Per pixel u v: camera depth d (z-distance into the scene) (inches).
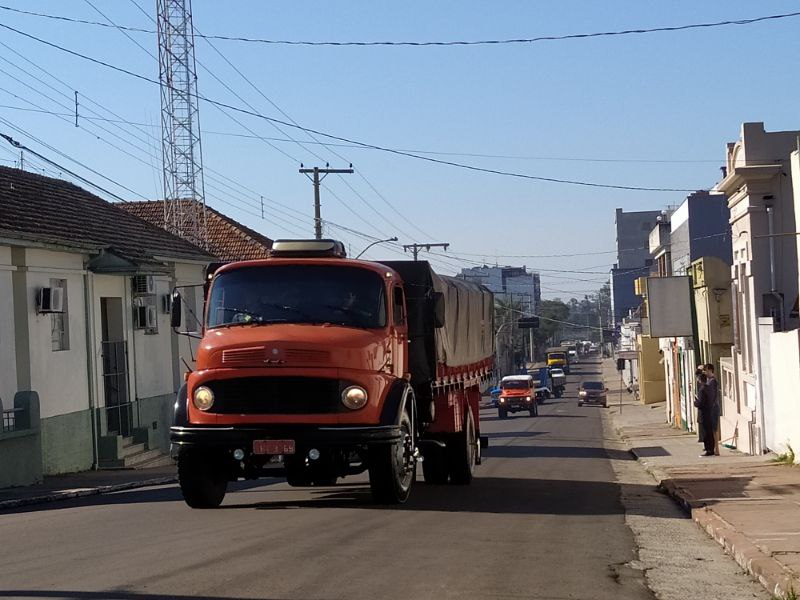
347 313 507.2
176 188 1878.7
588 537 437.4
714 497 598.5
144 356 1232.2
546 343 6633.9
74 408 1043.9
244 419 478.3
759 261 1117.7
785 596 309.3
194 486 514.0
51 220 1077.1
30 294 969.5
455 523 461.7
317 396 477.7
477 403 768.9
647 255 5068.9
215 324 510.6
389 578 323.6
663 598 320.5
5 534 449.4
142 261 1121.4
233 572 327.9
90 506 622.2
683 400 1812.3
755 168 1109.1
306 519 466.3
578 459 1085.8
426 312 578.6
